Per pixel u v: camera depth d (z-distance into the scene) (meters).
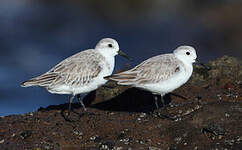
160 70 14.06
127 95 16.42
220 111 13.40
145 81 14.02
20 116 14.70
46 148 12.40
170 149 12.27
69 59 14.80
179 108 14.70
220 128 12.55
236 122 12.81
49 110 15.41
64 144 12.68
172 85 14.24
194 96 15.84
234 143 11.95
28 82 14.27
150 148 12.30
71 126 13.78
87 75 14.51
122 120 14.11
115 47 15.12
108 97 16.59
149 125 13.61
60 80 14.39
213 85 16.69
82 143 12.74
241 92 15.84
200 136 12.54
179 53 14.55
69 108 14.55
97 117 14.41
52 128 13.61
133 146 12.40
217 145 12.01
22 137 13.04
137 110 15.43
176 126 13.24
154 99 16.12
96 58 14.82
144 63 14.37
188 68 14.57
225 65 17.38
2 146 12.45
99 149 12.33
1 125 13.83
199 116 13.33
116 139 12.84
